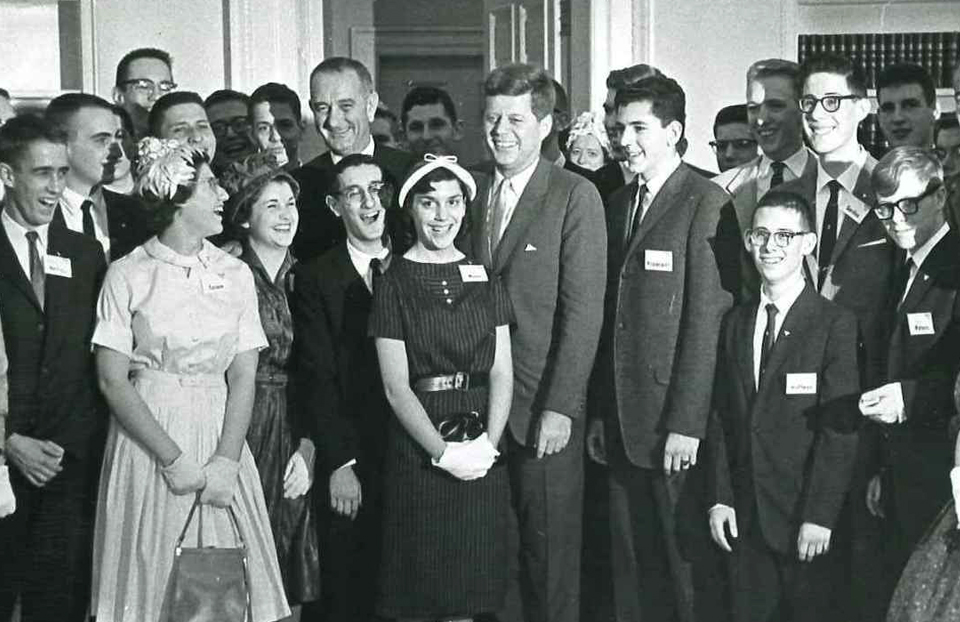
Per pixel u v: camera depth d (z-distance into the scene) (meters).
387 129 7.40
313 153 7.97
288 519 4.78
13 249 4.54
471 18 10.63
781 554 4.67
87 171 4.95
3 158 4.50
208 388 4.48
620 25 7.57
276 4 7.48
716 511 4.74
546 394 4.79
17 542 4.52
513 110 4.82
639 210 4.95
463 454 4.52
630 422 4.84
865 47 7.74
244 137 6.48
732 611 4.77
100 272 4.66
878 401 4.46
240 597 4.40
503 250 4.86
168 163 4.43
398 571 4.59
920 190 4.43
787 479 4.65
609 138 5.61
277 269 4.87
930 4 7.77
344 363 4.81
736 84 7.66
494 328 4.64
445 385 4.59
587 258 4.79
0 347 4.31
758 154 6.04
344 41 10.58
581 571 5.09
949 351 4.44
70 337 4.55
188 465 4.36
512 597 4.92
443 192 4.58
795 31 7.69
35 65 7.36
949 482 4.45
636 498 4.92
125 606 4.36
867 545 4.67
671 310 4.81
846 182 4.83
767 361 4.69
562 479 4.86
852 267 4.71
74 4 7.33
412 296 4.58
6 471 4.29
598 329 4.79
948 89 7.62
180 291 4.43
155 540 4.38
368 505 4.83
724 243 4.80
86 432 4.59
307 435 4.83
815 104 4.77
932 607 4.12
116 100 6.46
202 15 7.43
